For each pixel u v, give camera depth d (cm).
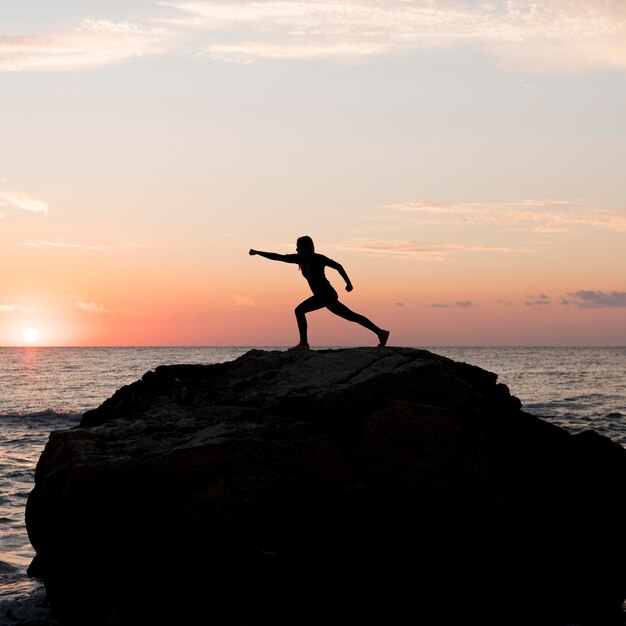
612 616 1136
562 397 5897
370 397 1119
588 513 1120
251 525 963
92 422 1438
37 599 1215
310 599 940
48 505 1030
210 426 1118
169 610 935
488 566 1039
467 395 1151
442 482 1053
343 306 1318
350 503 1006
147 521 998
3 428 3747
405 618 961
